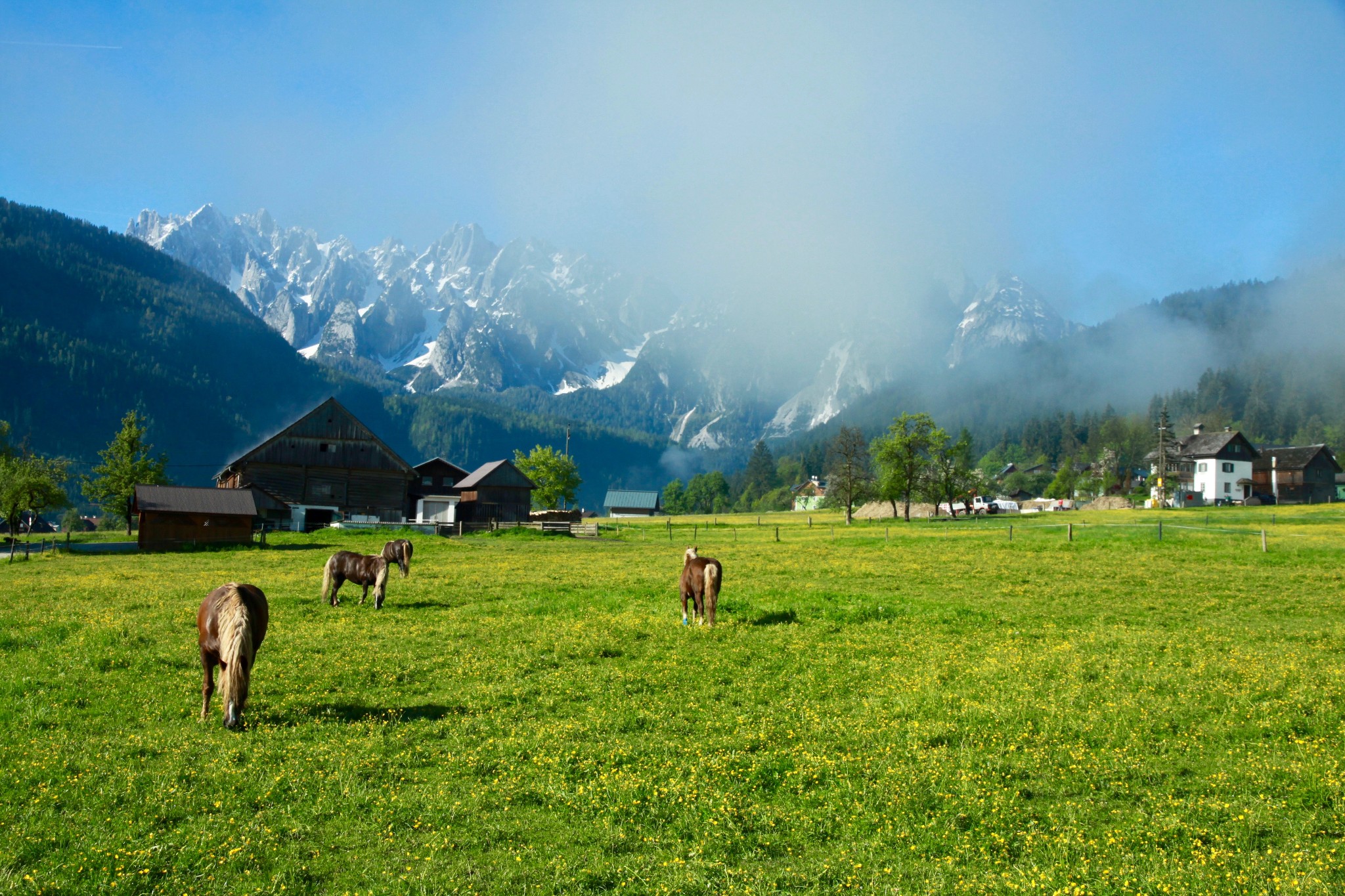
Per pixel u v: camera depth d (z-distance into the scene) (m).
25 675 16.08
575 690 15.40
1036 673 16.34
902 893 8.01
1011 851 9.07
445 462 108.38
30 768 10.85
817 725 13.10
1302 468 135.62
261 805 9.96
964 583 34.03
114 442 88.94
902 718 13.62
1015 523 85.56
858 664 17.36
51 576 37.84
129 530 88.62
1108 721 13.15
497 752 11.87
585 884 8.25
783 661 17.88
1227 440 137.38
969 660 17.88
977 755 11.69
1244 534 54.81
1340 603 27.11
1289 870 8.29
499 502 103.19
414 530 74.75
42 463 76.69
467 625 22.25
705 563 22.66
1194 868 8.38
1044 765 11.45
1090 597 29.14
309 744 12.07
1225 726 12.86
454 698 14.85
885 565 42.38
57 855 8.59
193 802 9.92
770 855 9.00
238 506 59.31
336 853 8.85
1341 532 59.88
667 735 12.80
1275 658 17.44
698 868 8.52
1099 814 9.93
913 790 10.45
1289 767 11.02
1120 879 8.20
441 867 8.50
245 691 12.87
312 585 32.41
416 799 10.08
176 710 13.77
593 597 28.30
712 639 20.19
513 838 9.23
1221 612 25.52
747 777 10.91
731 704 14.59
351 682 15.87
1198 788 10.62
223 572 39.38
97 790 10.23
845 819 9.75
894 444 103.88
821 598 27.84
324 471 87.31
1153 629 22.14
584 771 11.19
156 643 19.28
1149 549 47.09
